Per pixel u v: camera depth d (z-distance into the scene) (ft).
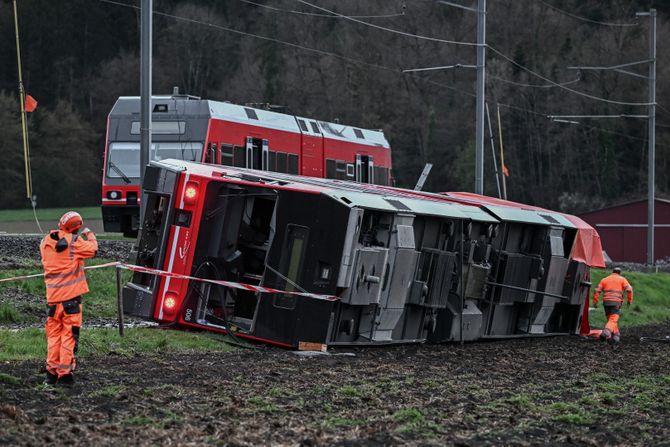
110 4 628.69
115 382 86.79
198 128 212.23
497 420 83.05
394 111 590.55
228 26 614.75
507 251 156.97
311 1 574.15
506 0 602.03
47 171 557.74
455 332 141.90
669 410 96.07
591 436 79.66
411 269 131.34
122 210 217.36
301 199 118.11
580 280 176.35
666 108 577.43
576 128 615.57
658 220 451.12
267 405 80.89
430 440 72.18
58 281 82.94
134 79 610.24
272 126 230.68
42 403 76.33
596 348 156.76
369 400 87.30
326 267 117.60
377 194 138.21
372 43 571.69
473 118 594.24
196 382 89.92
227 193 118.42
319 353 115.75
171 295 117.80
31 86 619.67
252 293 121.70
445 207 140.77
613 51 588.50
